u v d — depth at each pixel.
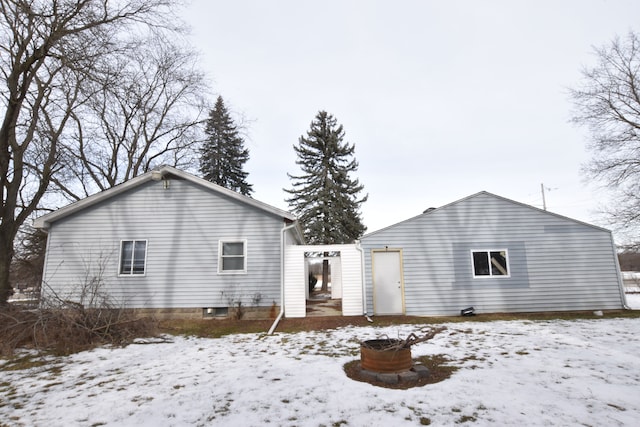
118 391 5.55
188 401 5.01
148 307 12.20
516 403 4.64
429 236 12.88
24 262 19.20
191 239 12.69
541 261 12.67
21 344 8.61
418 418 4.30
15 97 11.77
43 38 11.13
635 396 4.76
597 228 12.82
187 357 7.71
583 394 4.86
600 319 11.07
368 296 12.58
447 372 6.09
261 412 4.59
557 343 7.93
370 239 12.91
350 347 8.27
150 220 12.80
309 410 4.62
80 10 11.34
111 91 12.97
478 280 12.59
